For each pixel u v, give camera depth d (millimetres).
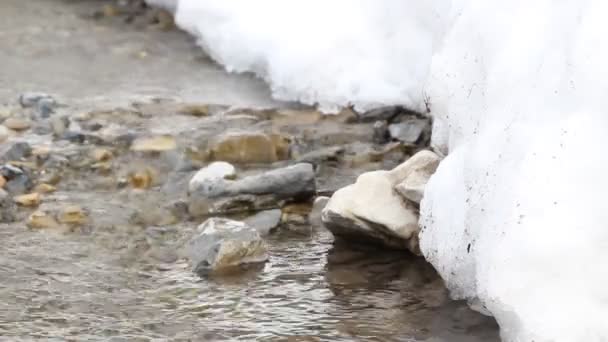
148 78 20547
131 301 12172
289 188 14945
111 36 23719
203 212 14727
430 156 13734
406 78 17734
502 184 10734
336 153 16469
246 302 12164
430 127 17047
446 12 16109
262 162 16406
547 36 11461
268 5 20141
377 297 12203
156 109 18594
